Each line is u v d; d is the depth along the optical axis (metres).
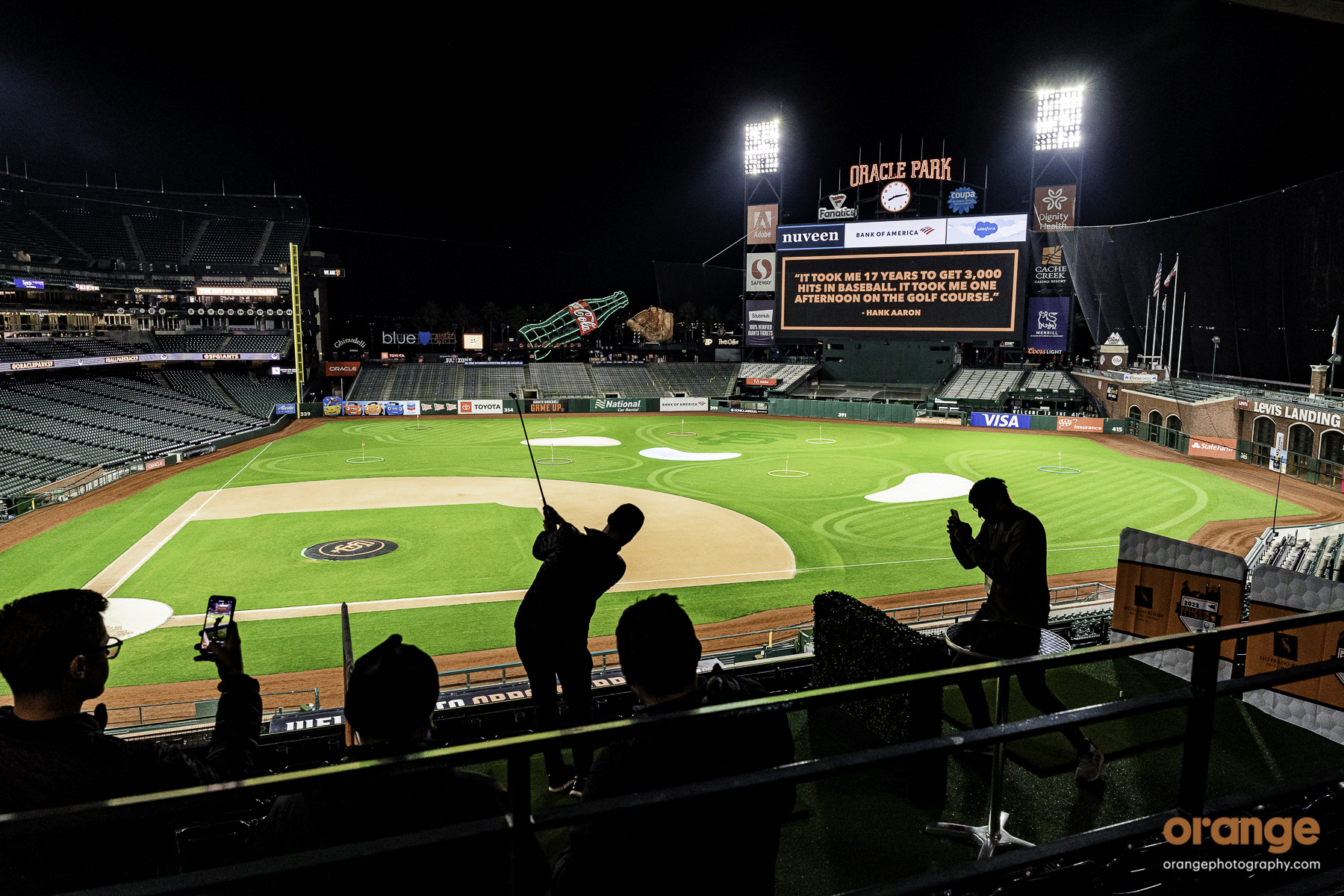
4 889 2.33
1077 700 6.34
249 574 25.91
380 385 80.44
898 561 27.73
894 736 4.69
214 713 15.48
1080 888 3.27
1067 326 68.19
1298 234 47.62
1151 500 36.56
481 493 39.25
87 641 2.71
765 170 74.31
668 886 2.49
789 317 69.62
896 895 2.18
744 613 22.72
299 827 2.36
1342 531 23.77
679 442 56.94
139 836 2.49
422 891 2.24
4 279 58.69
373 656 2.54
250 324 80.69
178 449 51.47
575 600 4.85
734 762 2.58
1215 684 2.45
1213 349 60.06
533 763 5.20
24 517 33.62
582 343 108.62
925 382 73.69
